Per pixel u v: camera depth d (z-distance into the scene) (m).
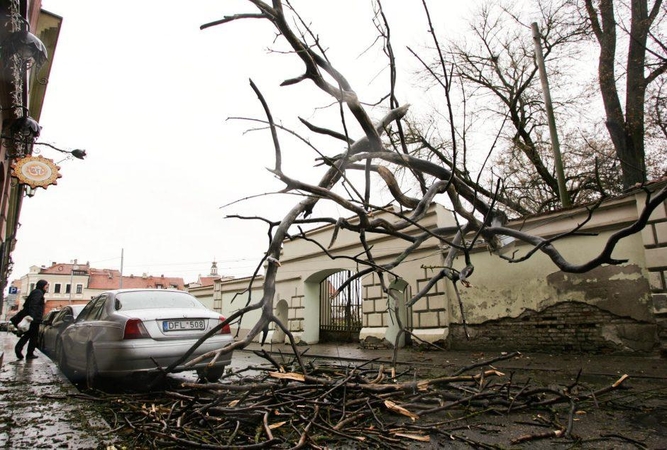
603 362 7.54
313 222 4.13
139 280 82.38
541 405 4.00
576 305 9.00
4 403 4.36
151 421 3.54
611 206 8.60
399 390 4.06
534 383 5.74
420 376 5.80
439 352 10.55
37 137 9.16
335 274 15.78
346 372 4.78
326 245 15.30
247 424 3.45
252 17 3.48
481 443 3.09
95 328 5.98
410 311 12.43
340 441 3.21
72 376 7.15
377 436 3.23
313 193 3.62
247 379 5.05
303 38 3.62
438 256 11.43
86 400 4.59
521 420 3.77
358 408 3.89
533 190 18.34
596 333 8.66
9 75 7.27
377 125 4.55
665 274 7.78
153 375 5.34
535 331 9.56
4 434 3.19
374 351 11.57
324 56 3.71
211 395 4.57
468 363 8.16
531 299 9.68
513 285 10.02
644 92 12.96
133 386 6.05
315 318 16.08
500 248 5.87
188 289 26.70
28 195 9.12
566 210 9.23
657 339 7.87
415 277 11.95
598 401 4.39
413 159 5.08
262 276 18.50
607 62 13.78
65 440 3.05
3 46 6.64
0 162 8.55
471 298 10.77
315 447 2.83
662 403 4.34
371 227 4.48
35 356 9.16
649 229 8.04
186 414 3.57
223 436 3.21
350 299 15.07
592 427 3.54
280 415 3.58
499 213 5.87
